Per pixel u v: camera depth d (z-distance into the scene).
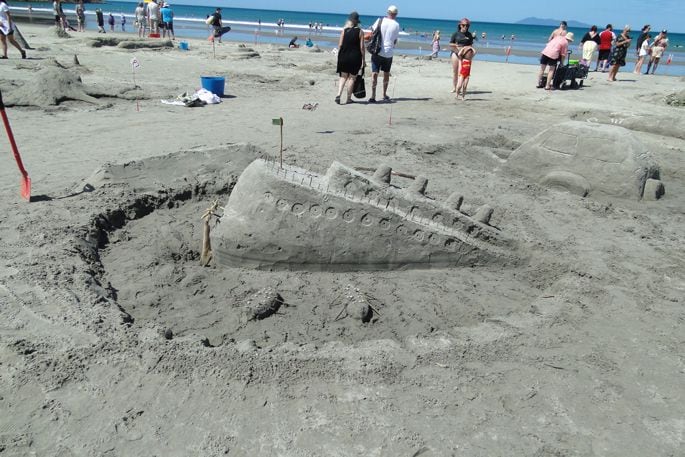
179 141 7.93
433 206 4.75
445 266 4.76
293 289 4.26
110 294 3.92
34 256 4.12
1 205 5.15
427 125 10.03
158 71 15.27
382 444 2.57
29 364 2.96
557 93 14.15
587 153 6.74
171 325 3.70
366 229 4.49
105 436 2.55
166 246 4.86
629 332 3.67
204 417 2.69
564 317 3.82
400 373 3.10
